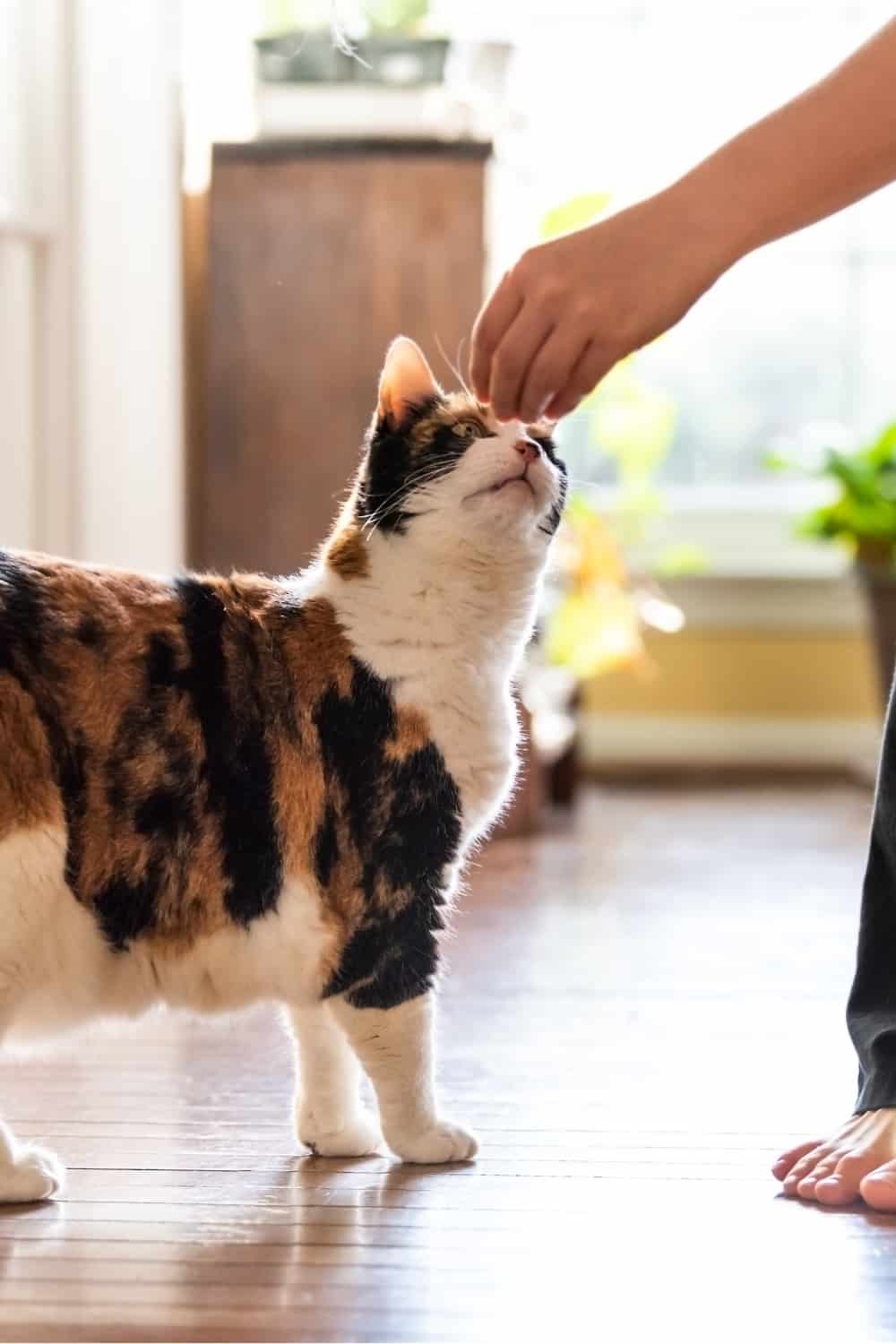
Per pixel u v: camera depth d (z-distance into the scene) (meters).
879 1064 1.53
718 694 4.89
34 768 1.35
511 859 3.44
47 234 3.32
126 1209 1.41
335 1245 1.33
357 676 1.48
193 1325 1.17
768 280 5.06
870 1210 1.42
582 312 1.28
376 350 3.48
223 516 3.54
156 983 1.45
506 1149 1.59
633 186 4.95
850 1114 1.68
